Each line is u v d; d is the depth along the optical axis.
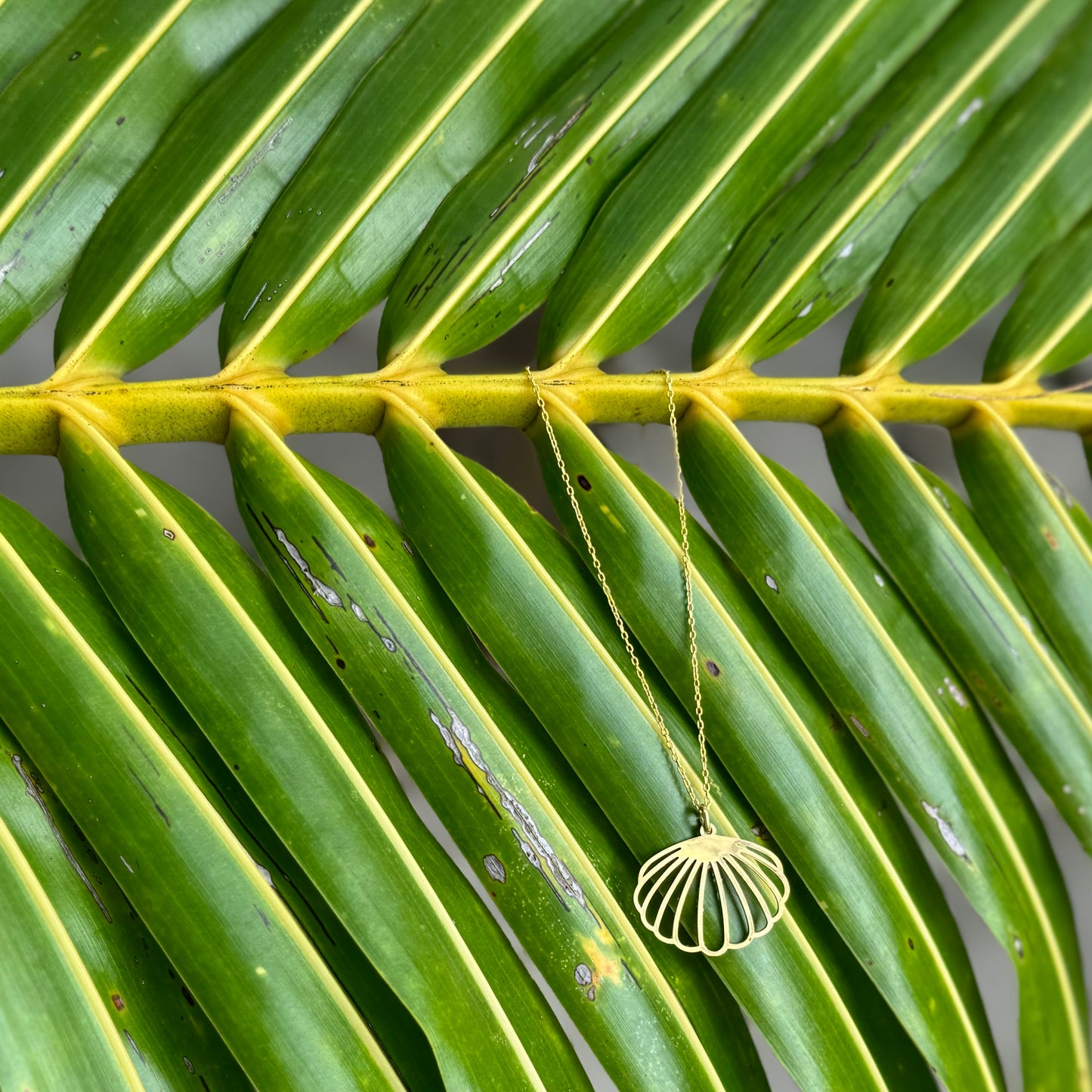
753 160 0.49
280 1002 0.44
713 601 0.48
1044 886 0.49
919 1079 0.47
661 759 0.47
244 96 0.47
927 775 0.48
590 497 0.48
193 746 0.45
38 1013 0.43
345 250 0.47
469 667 0.47
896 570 0.49
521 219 0.48
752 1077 0.46
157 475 0.56
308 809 0.45
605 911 0.46
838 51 0.50
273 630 0.46
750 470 0.49
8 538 0.45
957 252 0.50
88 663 0.45
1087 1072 0.48
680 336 0.58
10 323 0.46
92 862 0.45
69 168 0.46
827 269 0.50
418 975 0.44
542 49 0.49
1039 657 0.49
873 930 0.47
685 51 0.49
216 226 0.47
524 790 0.46
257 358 0.47
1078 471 0.58
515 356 0.57
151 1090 0.44
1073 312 0.51
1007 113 0.51
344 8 0.48
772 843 0.48
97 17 0.47
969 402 0.51
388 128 0.48
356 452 0.57
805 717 0.48
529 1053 0.45
